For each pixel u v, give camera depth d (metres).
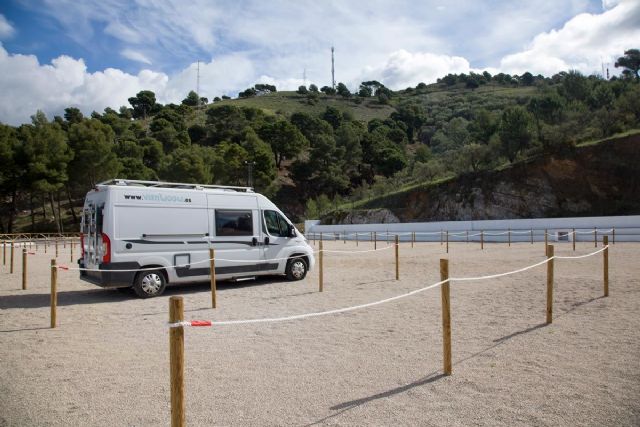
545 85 122.31
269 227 13.76
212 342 7.08
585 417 4.16
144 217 11.52
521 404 4.47
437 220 54.03
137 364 6.06
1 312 9.85
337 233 46.34
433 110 137.12
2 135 59.06
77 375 5.65
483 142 71.38
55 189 59.53
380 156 92.69
